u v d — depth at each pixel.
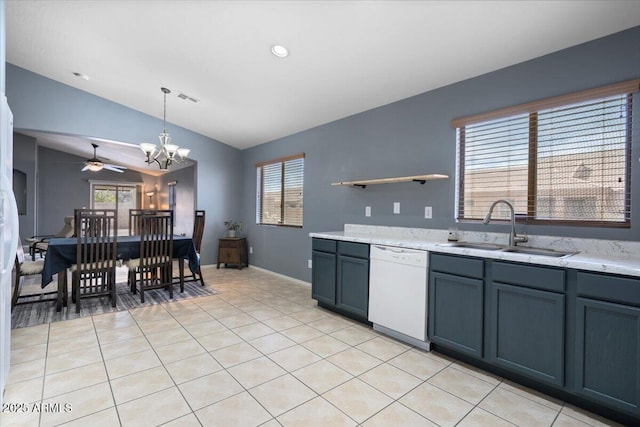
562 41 2.23
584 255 2.02
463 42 2.38
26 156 6.96
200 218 4.80
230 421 1.69
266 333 2.86
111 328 2.94
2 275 1.69
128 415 1.72
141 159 7.73
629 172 2.08
